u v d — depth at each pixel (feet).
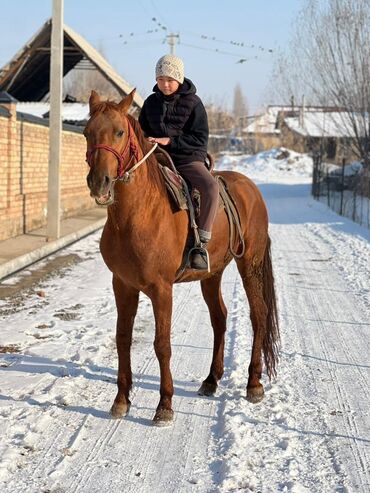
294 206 86.33
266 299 19.42
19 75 76.18
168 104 17.17
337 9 84.07
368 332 25.82
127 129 14.65
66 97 90.38
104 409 17.26
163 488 13.32
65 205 59.11
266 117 244.83
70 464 14.19
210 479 13.75
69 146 59.88
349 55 83.87
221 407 17.74
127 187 15.03
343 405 18.06
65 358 21.39
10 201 43.04
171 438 15.70
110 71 77.36
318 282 35.83
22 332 24.36
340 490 13.39
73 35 68.28
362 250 47.24
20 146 44.73
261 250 19.67
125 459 14.56
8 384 18.70
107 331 24.88
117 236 15.58
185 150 17.35
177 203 16.30
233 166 191.11
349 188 92.79
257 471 14.06
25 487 13.15
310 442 15.62
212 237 17.57
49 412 16.78
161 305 15.90
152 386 19.17
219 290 19.19
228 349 23.17
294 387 19.40
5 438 15.21
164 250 15.72
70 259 40.34
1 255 36.86
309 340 24.54
